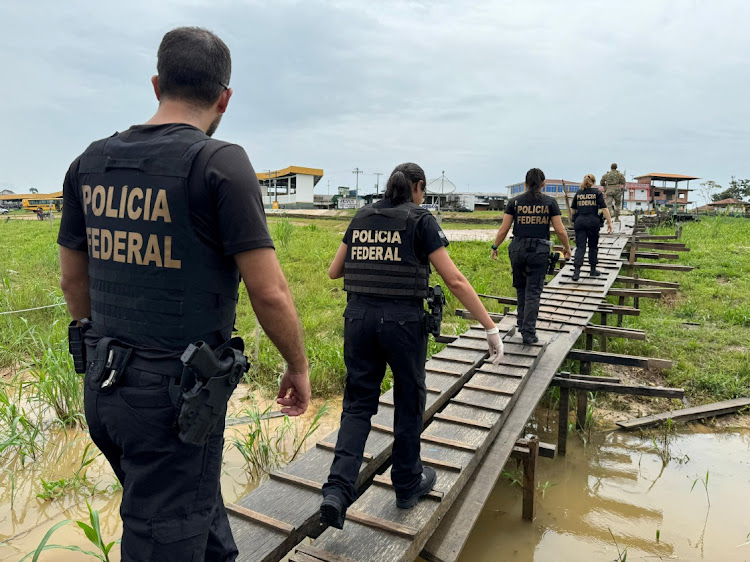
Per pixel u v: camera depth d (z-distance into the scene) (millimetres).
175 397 1427
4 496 3551
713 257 12641
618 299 9539
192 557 1478
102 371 1449
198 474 1492
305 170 47031
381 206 2586
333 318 8102
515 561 3189
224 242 1459
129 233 1479
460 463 3143
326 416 5078
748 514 3705
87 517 3340
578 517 3682
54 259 12078
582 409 5023
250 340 6809
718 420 5273
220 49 1620
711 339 7285
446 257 2496
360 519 2607
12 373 5762
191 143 1462
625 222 18875
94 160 1592
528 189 5441
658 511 3752
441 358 5086
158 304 1455
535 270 5441
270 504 2754
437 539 2742
